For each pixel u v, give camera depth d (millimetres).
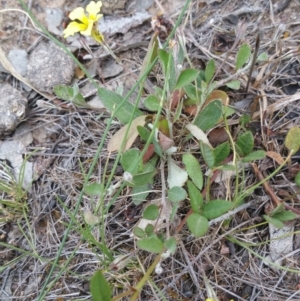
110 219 111
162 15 132
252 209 108
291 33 125
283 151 112
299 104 116
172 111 115
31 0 134
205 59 125
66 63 126
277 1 129
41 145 123
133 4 135
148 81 122
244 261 106
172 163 108
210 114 105
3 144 124
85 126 122
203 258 106
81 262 110
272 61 113
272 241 106
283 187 109
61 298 108
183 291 105
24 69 129
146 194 108
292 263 104
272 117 115
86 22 105
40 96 128
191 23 130
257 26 128
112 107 111
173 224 105
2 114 120
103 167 117
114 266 99
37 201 117
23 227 116
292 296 101
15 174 120
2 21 132
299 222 107
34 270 112
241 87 118
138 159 94
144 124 109
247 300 103
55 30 132
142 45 130
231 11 131
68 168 119
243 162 105
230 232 104
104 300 81
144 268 105
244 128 111
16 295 111
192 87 112
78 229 105
